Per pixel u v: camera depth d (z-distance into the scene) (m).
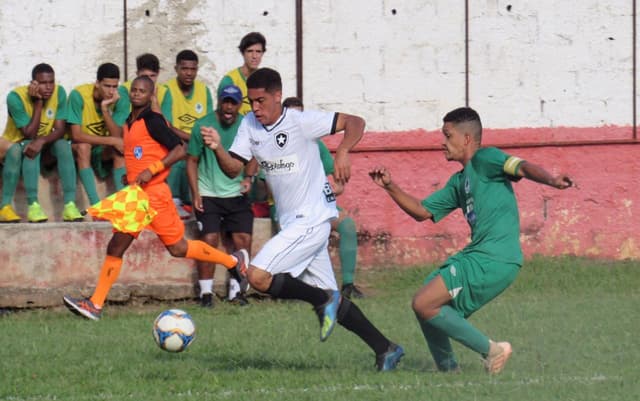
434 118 35.50
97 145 31.64
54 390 18.31
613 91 35.72
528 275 33.09
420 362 20.92
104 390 18.23
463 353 21.69
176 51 34.84
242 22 34.97
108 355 21.80
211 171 29.75
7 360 21.33
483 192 18.94
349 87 35.31
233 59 34.94
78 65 34.47
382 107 35.34
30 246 29.19
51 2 34.31
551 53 35.69
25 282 29.19
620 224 35.59
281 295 19.28
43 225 29.28
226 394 17.53
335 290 19.56
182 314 20.27
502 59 35.59
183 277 30.28
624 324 25.48
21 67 34.22
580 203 35.47
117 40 34.62
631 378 18.55
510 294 31.41
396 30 35.38
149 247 30.00
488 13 35.53
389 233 34.91
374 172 19.53
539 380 18.44
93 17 34.50
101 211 25.48
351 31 35.28
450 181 19.77
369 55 35.31
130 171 26.58
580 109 35.78
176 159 26.22
